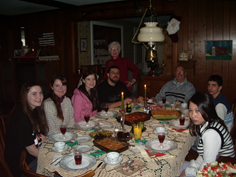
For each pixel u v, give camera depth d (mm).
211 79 2293
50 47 5395
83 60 5320
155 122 2111
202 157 1510
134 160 1333
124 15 4414
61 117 2082
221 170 1115
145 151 1438
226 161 1439
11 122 1623
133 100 2992
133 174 1184
